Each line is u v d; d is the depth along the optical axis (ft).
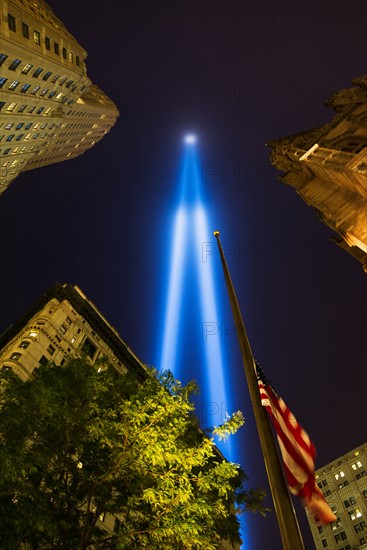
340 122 191.72
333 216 144.46
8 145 226.38
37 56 187.21
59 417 52.95
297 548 24.86
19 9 175.52
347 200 142.72
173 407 54.29
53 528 43.86
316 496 32.91
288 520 26.45
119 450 52.75
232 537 61.57
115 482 53.83
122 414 56.44
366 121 162.40
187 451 53.52
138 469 52.44
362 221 127.95
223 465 54.13
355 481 298.56
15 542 44.62
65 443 53.72
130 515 55.67
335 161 138.62
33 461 50.16
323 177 163.53
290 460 34.53
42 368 58.65
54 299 186.39
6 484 47.16
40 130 243.60
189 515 51.01
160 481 52.16
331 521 31.60
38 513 44.37
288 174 210.59
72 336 173.58
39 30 189.88
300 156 189.78
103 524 103.04
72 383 56.18
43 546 47.93
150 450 49.88
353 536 275.80
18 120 214.28
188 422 58.34
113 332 198.59
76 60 231.09
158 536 49.90
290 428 36.50
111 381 60.08
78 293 196.03
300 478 33.60
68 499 49.55
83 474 52.19
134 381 62.59
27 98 204.33
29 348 145.28
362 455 306.76
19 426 52.85
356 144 151.94
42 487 51.34
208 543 52.37
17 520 44.01
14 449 49.52
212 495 59.11
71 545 46.60
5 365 133.80
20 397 54.24
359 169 118.11
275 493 28.30
